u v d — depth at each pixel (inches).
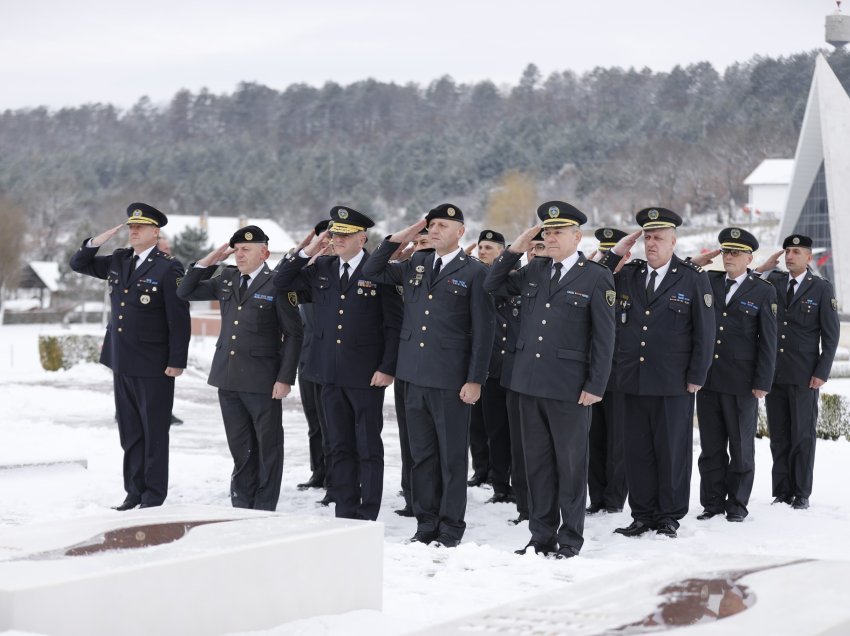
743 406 350.3
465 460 298.8
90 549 170.4
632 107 6343.5
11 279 2945.4
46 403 679.7
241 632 171.6
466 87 7313.0
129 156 6092.5
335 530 188.2
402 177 5506.9
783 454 383.6
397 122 7037.4
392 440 546.0
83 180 5467.5
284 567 178.4
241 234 327.9
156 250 343.9
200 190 5260.8
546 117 6033.5
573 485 282.7
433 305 298.7
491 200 4648.1
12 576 152.0
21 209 3415.4
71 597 150.2
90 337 983.6
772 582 135.0
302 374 389.7
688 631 112.4
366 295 317.7
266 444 327.9
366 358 316.8
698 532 318.7
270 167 5841.5
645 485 325.1
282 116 7199.8
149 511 208.2
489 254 391.9
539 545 285.1
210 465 428.8
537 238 343.9
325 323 320.2
